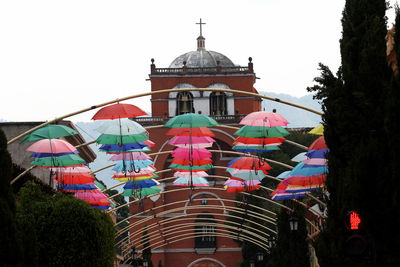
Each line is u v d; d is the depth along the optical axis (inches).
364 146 635.5
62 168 1234.0
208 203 2913.4
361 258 599.5
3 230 667.4
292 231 1385.3
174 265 2915.8
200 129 1146.7
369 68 694.5
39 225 933.2
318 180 1245.1
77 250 944.9
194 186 1694.1
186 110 2913.4
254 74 2940.5
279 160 2640.3
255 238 2600.9
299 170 1194.0
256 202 2586.1
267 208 2615.7
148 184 1545.3
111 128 1084.5
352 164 658.8
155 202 2869.1
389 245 615.8
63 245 936.9
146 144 1165.7
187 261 2918.3
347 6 756.6
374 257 602.5
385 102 641.0
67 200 965.8
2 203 672.4
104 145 1162.6
